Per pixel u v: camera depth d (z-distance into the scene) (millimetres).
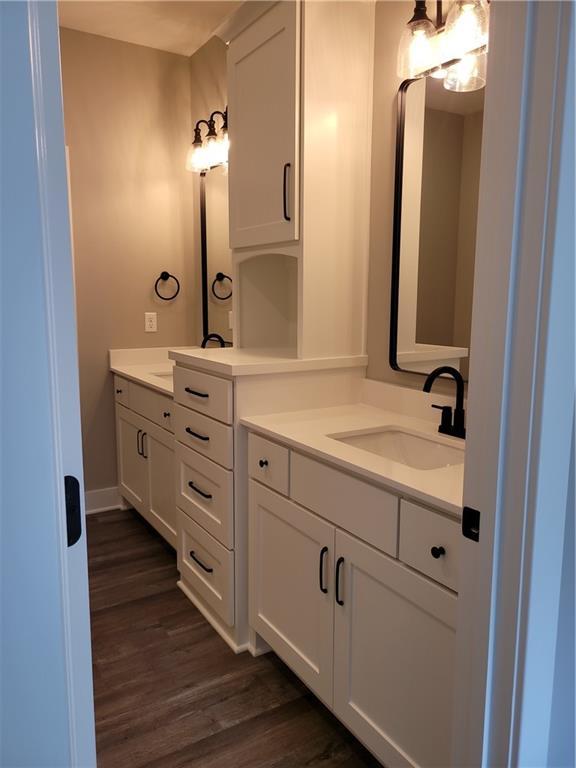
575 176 791
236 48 2195
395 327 2031
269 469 1847
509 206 828
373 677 1465
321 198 2006
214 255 3236
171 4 2682
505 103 817
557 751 1018
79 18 2859
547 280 804
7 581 649
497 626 918
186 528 2387
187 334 3494
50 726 700
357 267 2137
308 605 1710
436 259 1854
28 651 671
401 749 1384
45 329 645
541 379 826
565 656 980
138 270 3334
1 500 636
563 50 755
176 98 3332
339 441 1767
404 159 1933
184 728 1706
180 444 2363
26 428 643
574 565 950
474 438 922
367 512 1435
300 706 1808
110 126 3158
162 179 3348
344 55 1975
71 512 715
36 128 617
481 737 955
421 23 1706
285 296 2539
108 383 3344
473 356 909
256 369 1942
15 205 610
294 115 1921
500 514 892
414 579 1301
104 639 2145
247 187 2217
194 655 2059
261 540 1945
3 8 583
